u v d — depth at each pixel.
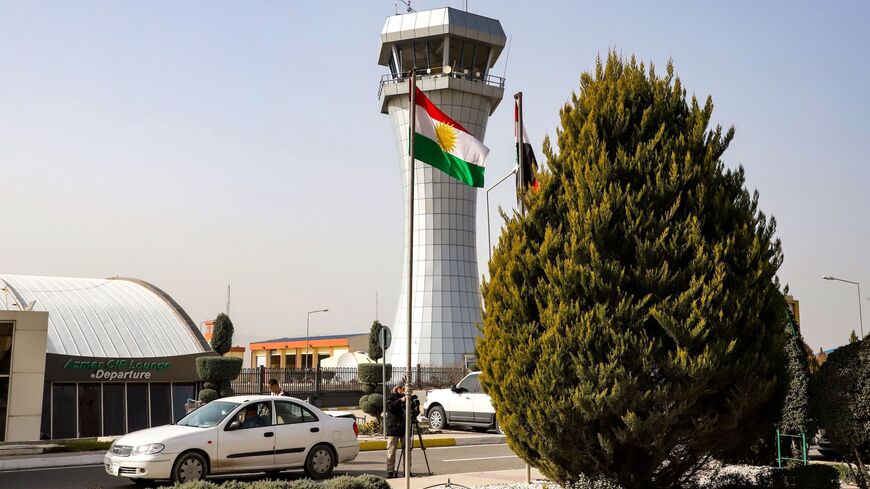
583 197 11.98
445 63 70.81
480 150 16.00
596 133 12.27
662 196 11.79
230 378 36.34
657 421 11.12
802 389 13.43
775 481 13.47
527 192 12.88
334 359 83.69
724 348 11.16
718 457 12.45
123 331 38.06
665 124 12.33
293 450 16.52
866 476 12.70
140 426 35.25
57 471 17.98
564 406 11.30
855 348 12.52
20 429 24.16
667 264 11.35
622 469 11.96
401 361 72.38
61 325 36.41
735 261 11.68
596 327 11.28
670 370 11.11
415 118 15.05
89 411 34.03
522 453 12.47
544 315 11.75
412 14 71.12
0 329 24.39
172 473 15.10
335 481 11.60
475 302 72.81
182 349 38.69
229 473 15.75
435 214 71.94
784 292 12.48
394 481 16.20
